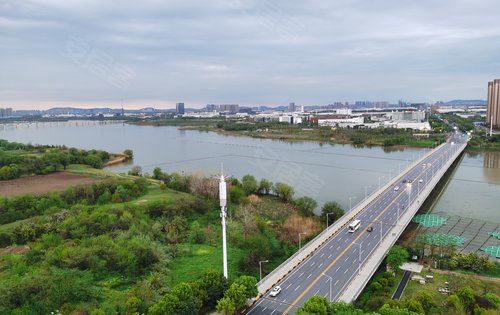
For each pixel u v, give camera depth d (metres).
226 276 123.06
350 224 169.50
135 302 105.94
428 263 145.75
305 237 171.00
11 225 171.50
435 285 128.75
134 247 140.00
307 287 121.31
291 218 187.62
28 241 156.00
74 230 159.62
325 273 130.38
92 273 128.75
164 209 191.62
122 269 132.62
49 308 105.25
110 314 105.62
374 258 140.12
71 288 111.62
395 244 160.88
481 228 186.12
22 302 105.69
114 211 182.38
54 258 132.50
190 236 167.50
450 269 141.12
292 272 132.12
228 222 179.75
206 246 161.88
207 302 112.31
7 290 106.25
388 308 97.31
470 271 139.12
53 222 167.75
